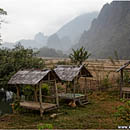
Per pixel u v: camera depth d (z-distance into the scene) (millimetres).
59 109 12930
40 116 11398
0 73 16938
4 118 11523
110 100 15398
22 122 10492
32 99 15109
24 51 19578
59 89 19500
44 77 12117
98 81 20188
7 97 19172
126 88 16625
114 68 26641
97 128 8789
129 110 9703
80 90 19234
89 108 13133
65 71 14602
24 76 12383
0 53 18953
